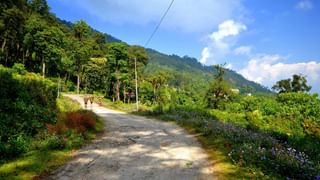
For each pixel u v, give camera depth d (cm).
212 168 1055
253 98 5703
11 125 1328
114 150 1320
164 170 1023
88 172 980
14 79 1717
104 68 9781
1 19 7775
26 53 8562
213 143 1494
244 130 1856
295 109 4981
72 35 13438
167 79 9431
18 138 1193
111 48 8681
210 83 6538
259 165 1025
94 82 10112
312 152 1727
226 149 1323
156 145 1465
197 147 1432
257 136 1603
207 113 4388
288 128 4525
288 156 1045
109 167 1045
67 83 10012
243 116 4794
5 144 1130
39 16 11012
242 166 1049
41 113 1614
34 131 1422
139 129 2048
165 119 3031
